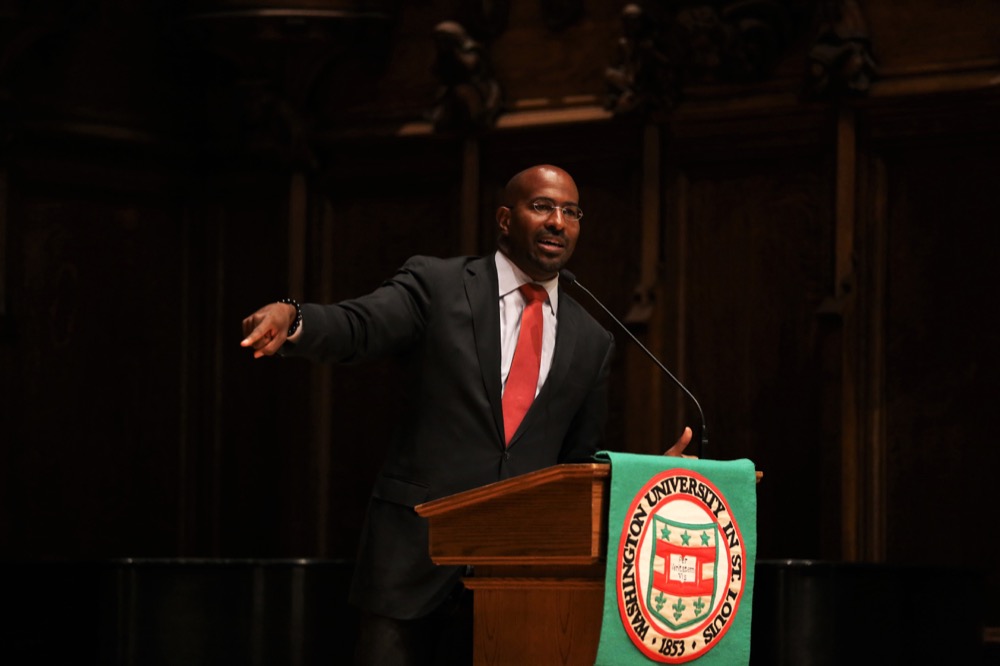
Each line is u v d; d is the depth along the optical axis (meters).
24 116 24.69
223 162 26.11
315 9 24.20
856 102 21.77
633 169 23.45
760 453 22.34
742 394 22.53
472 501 9.74
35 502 24.67
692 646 9.55
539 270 12.12
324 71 25.45
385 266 25.20
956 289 21.36
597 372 12.51
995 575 20.84
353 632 18.58
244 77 25.36
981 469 21.05
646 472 9.34
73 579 18.22
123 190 25.59
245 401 25.73
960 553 21.08
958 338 21.30
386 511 11.89
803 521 21.97
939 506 21.23
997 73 20.97
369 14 24.53
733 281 22.72
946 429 21.28
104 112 25.28
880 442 21.59
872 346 21.69
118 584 18.14
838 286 21.69
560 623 9.88
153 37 25.69
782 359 22.30
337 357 11.51
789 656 17.03
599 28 23.66
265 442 25.55
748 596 9.87
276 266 25.66
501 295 12.28
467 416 11.88
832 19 21.55
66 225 25.16
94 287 25.33
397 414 24.81
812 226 22.23
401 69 24.98
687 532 9.52
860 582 17.23
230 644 18.31
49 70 24.92
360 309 11.73
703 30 22.30
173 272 25.97
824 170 22.20
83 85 25.12
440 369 11.94
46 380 24.88
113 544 25.20
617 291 23.50
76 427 25.06
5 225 24.50
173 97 25.95
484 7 24.20
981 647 18.22
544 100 23.97
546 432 12.10
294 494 25.22
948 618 17.89
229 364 25.89
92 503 25.11
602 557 9.30
